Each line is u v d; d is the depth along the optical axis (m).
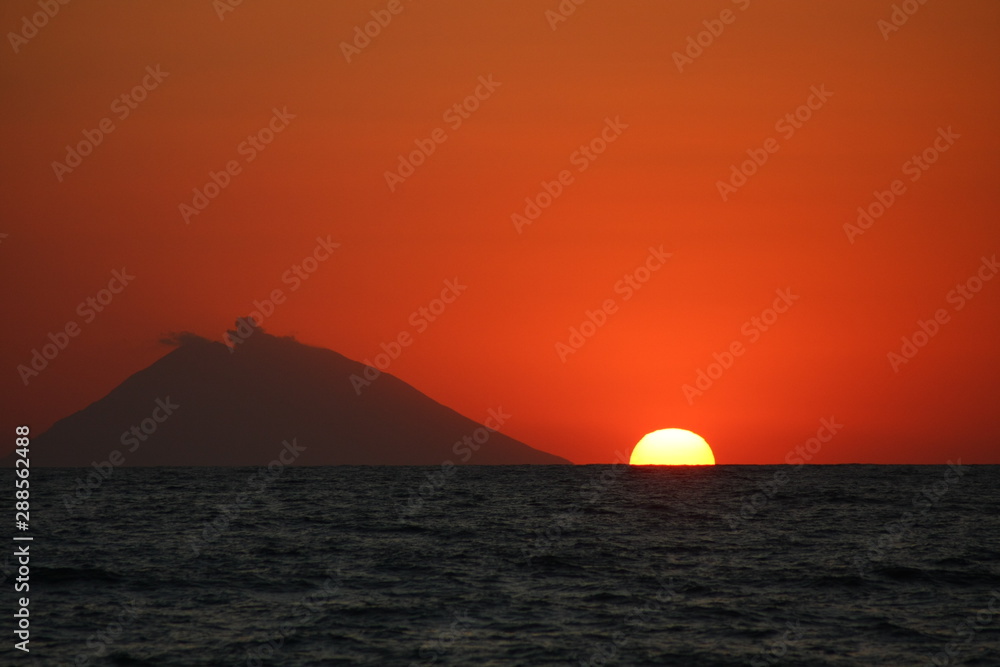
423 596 79.06
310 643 65.00
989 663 61.19
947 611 74.44
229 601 77.06
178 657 61.84
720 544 108.50
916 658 62.28
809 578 86.81
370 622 70.50
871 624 70.50
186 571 89.38
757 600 78.00
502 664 60.66
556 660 61.56
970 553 101.31
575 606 75.75
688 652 63.47
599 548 105.00
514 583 84.56
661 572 90.00
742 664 61.09
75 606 75.06
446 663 60.81
